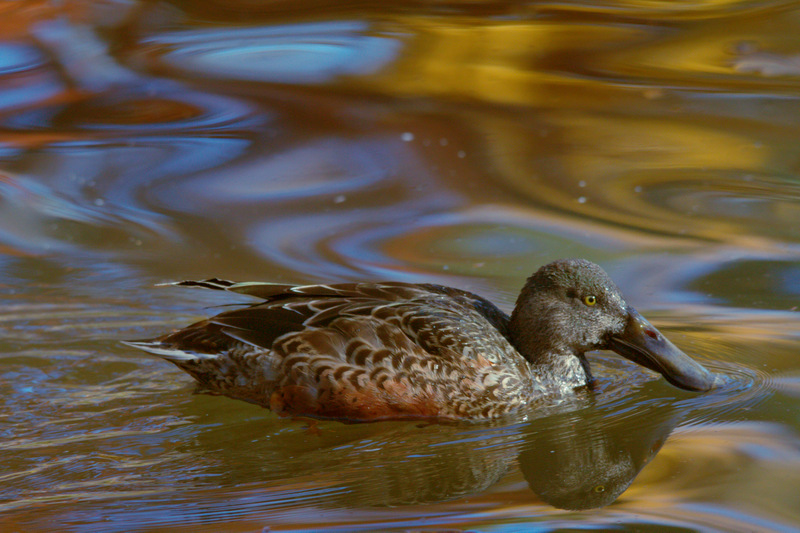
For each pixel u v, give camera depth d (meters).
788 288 12.55
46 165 16.39
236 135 17.53
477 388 9.38
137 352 10.88
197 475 8.10
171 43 21.06
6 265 13.21
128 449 8.63
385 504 7.48
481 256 13.52
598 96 18.69
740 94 18.64
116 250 13.74
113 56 20.27
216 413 9.47
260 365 9.45
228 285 10.21
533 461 8.39
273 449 8.69
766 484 7.62
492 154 16.58
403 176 16.09
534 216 14.83
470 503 7.51
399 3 22.44
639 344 9.95
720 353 10.73
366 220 14.80
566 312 9.96
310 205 15.17
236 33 21.56
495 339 9.82
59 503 7.55
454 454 8.56
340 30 21.53
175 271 13.08
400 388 9.19
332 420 9.37
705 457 8.24
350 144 16.94
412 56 20.20
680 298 12.39
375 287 10.20
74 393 9.84
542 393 9.88
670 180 15.88
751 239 14.05
